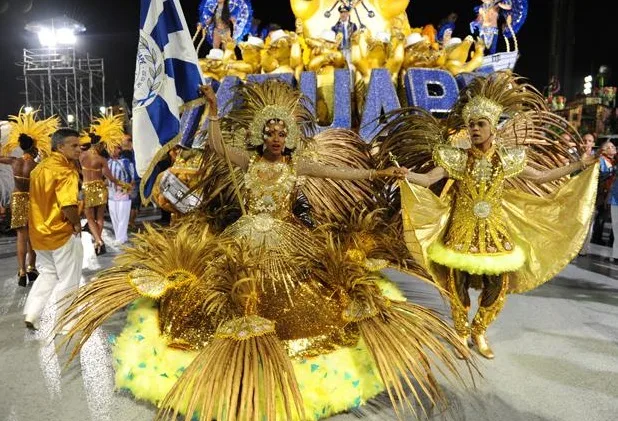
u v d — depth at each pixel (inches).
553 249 146.6
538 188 163.5
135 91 146.9
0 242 365.4
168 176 225.5
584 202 142.0
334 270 133.0
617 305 196.1
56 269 171.0
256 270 127.8
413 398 122.6
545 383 129.0
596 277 242.8
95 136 310.2
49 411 117.3
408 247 144.9
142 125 146.1
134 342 123.6
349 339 124.0
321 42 256.8
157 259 131.1
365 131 244.2
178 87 148.6
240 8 286.0
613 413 114.0
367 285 125.7
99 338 163.6
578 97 473.1
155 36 146.6
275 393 104.1
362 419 113.3
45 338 164.2
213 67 261.9
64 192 164.2
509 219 151.4
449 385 128.5
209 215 167.9
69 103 685.3
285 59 261.0
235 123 155.2
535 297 207.0
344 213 167.2
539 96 160.7
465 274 150.1
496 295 144.0
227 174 166.1
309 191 165.0
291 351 117.6
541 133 165.8
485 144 139.6
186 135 230.1
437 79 258.7
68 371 139.3
